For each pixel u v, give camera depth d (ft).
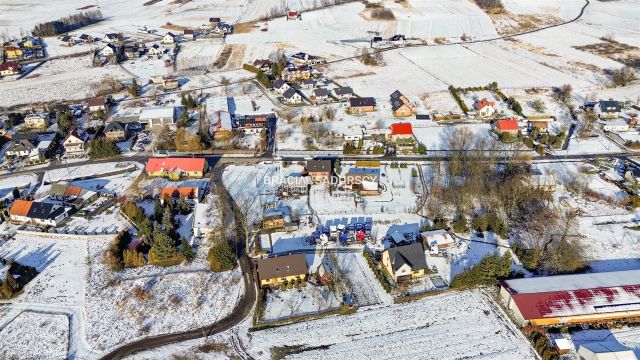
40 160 346.54
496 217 261.65
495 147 350.23
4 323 212.02
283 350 195.93
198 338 203.00
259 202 290.56
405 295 221.25
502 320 206.59
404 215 276.41
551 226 262.67
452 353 191.62
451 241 249.75
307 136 372.38
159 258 244.22
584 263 235.61
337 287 226.17
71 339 203.72
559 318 200.75
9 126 398.42
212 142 366.84
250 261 245.24
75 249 256.32
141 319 213.46
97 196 302.45
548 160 333.42
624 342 193.67
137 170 332.39
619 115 397.80
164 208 278.26
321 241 254.06
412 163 330.75
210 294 225.76
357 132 374.63
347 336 201.36
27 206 278.87
